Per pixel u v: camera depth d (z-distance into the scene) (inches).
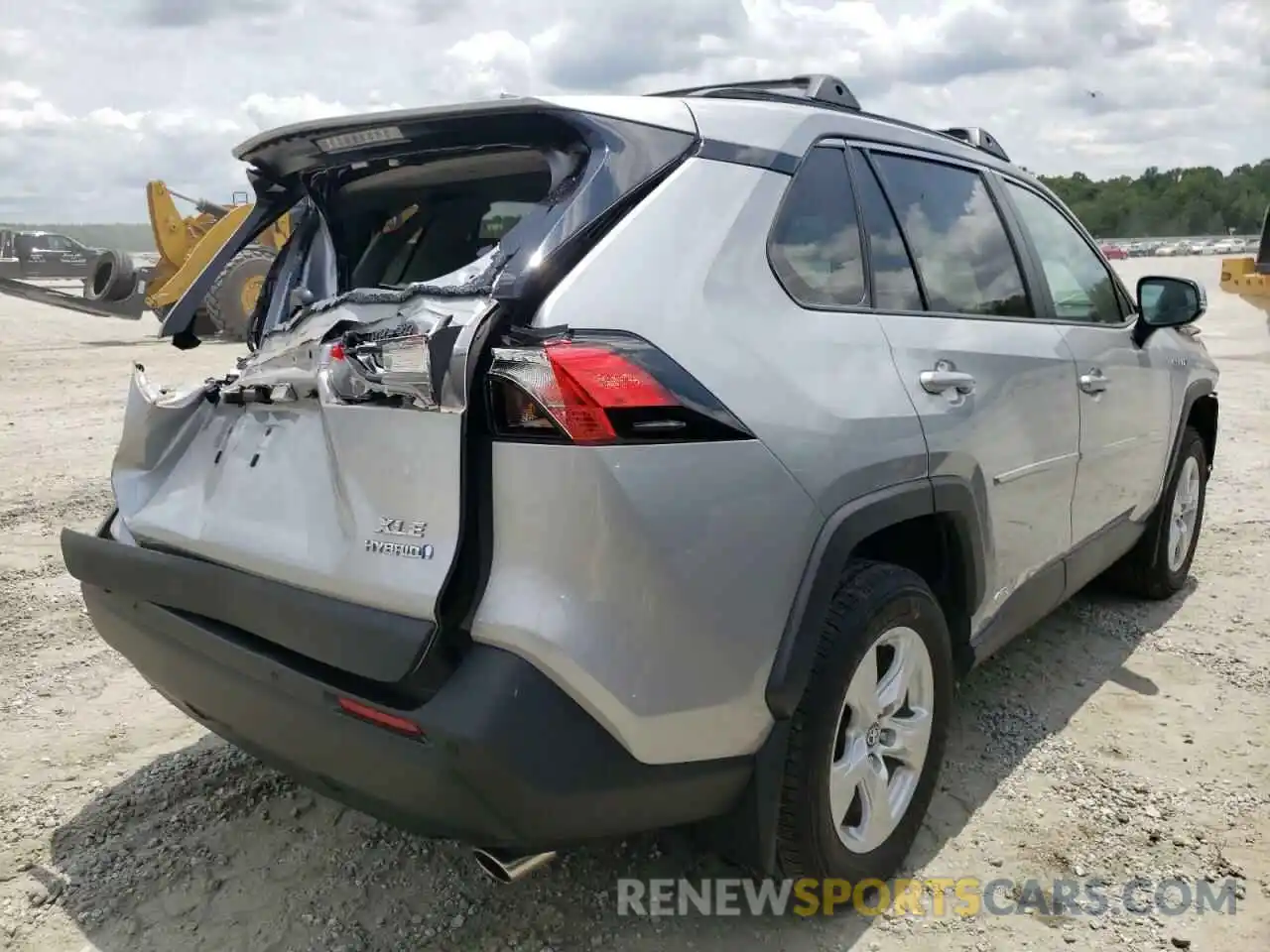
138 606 103.5
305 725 85.2
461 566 78.4
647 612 78.7
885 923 101.3
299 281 129.6
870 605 96.8
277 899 105.4
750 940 98.8
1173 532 185.6
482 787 75.9
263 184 122.5
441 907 103.9
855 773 99.7
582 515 76.6
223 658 92.3
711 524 82.0
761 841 92.0
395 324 88.0
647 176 90.1
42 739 138.7
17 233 1059.9
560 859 110.8
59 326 777.6
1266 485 266.2
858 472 94.6
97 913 103.3
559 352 77.3
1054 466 133.8
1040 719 142.5
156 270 626.8
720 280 90.6
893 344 105.7
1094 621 178.2
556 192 88.8
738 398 86.0
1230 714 142.9
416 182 116.3
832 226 105.6
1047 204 154.9
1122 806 120.6
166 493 110.0
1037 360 128.9
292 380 96.3
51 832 117.2
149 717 145.6
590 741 77.9
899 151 119.9
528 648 76.2
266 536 92.8
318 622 85.0
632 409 78.5
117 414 381.4
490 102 92.0
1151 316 163.9
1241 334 629.6
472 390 78.5
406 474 81.3
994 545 119.3
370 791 83.0
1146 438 165.6
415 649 78.3
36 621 179.9
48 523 238.8
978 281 128.0
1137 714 143.5
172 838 116.2
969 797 123.0
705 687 82.6
